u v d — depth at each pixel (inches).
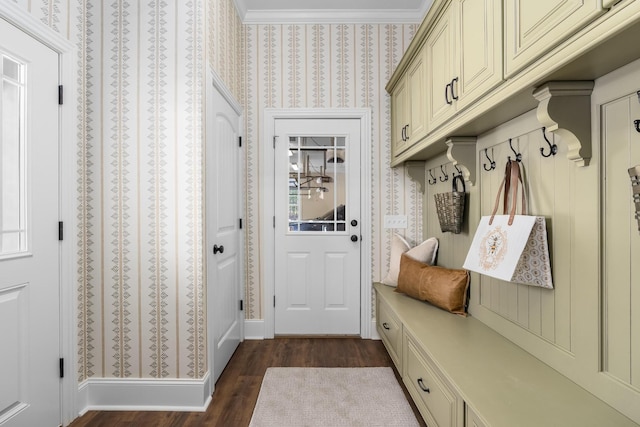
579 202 42.3
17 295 54.5
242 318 103.0
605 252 39.0
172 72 69.3
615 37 28.1
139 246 69.5
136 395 69.1
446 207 78.6
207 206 72.0
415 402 63.2
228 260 89.8
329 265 107.2
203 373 69.4
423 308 77.5
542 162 49.4
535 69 37.3
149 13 69.5
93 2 69.9
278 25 105.4
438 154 89.5
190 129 69.2
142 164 69.4
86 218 69.7
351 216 107.0
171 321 69.4
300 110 105.0
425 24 68.5
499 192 54.8
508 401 39.3
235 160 97.8
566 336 44.9
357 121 106.8
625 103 36.0
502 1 42.6
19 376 54.6
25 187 55.5
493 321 63.1
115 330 69.7
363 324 105.9
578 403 38.9
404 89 89.5
